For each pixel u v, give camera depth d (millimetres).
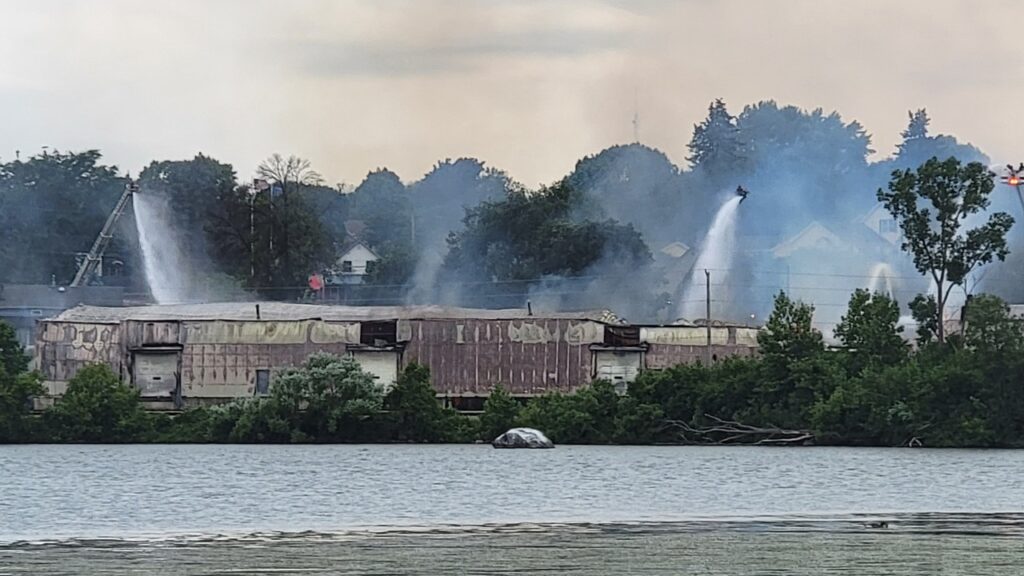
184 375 107562
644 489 67312
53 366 107438
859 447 99250
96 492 65688
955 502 60719
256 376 107812
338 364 102750
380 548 44531
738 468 80625
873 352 103938
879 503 60250
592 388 104188
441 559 41938
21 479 72812
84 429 101625
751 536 47656
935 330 106375
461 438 103062
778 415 101312
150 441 102250
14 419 101125
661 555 42719
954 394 98688
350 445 101250
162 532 49406
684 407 102875
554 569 40188
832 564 40781
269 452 94250
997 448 97375
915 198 105750
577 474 76312
